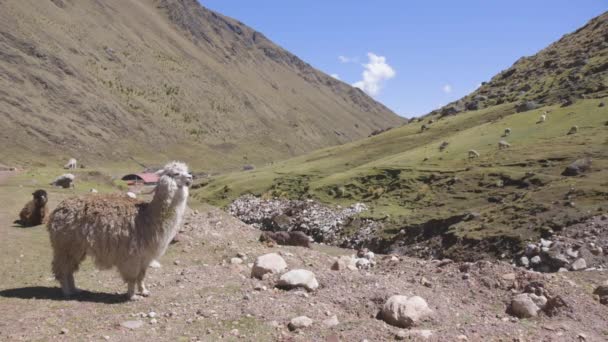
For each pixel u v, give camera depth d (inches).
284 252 567.8
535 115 2751.0
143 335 273.3
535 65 4618.6
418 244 1521.9
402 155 2770.7
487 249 1225.4
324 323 290.8
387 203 2023.9
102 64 7273.6
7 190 919.7
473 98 4500.5
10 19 5940.0
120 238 334.0
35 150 4512.8
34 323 284.7
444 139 2997.0
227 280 399.5
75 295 352.2
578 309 328.5
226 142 7854.3
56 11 7544.3
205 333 277.6
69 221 337.7
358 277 375.9
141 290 354.6
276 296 338.6
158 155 6008.9
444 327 292.8
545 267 906.7
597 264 844.0
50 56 5969.5
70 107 5561.0
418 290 354.0
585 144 1897.1
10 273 417.4
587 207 1187.9
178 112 7701.8
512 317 320.2
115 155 5388.8
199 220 707.4
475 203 1662.2
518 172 1780.3
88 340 261.9
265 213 2427.4
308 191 2482.8
